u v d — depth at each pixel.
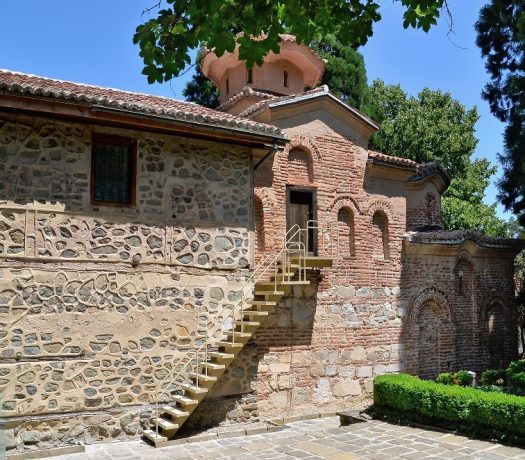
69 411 11.84
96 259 12.33
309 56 20.67
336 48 29.80
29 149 11.85
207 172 13.90
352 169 17.53
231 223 14.11
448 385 13.27
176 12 5.88
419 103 35.31
